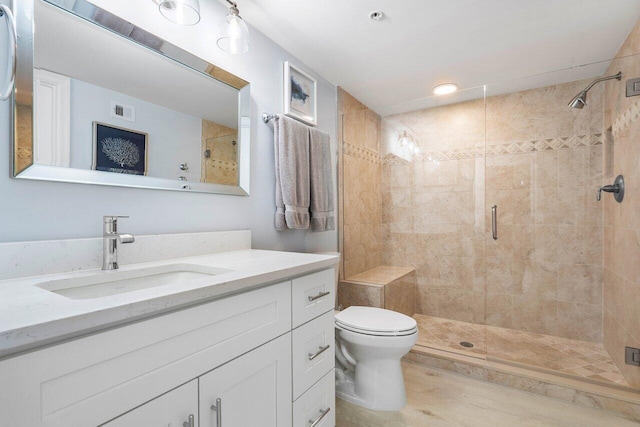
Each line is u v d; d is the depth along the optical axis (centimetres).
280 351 101
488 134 269
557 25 173
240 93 164
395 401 161
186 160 136
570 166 240
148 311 63
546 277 249
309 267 114
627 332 179
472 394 175
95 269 102
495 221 268
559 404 166
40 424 50
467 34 183
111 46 111
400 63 217
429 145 291
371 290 241
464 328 262
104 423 57
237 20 129
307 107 214
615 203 203
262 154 179
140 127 119
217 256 133
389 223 308
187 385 72
